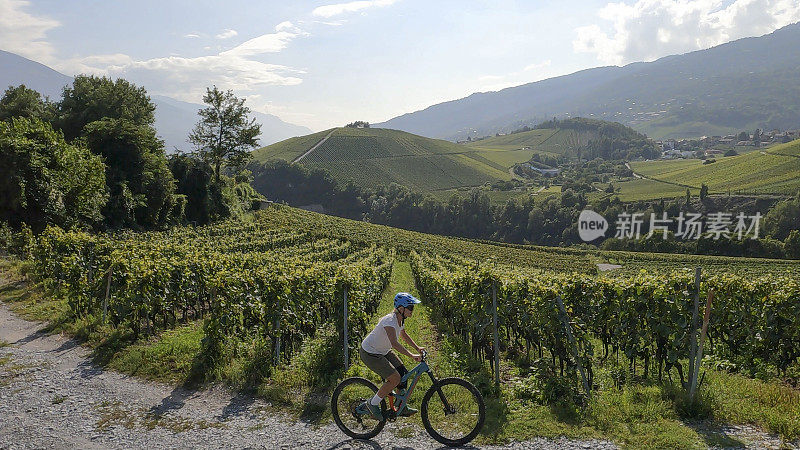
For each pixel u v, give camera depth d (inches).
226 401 325.4
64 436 272.4
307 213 3700.8
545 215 5034.5
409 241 3125.0
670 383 345.7
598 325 421.7
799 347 397.7
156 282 485.7
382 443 266.1
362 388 328.5
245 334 447.8
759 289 413.4
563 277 443.8
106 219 1534.2
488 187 7687.0
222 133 2519.7
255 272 469.7
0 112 2089.1
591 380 346.9
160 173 1836.9
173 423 291.0
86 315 507.5
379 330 265.3
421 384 351.3
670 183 6294.3
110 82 2039.9
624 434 269.3
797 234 3120.1
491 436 269.1
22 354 410.0
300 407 310.8
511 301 416.8
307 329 507.8
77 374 369.1
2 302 577.9
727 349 420.2
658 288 371.6
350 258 1509.6
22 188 1064.2
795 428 266.2
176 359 393.1
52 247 639.1
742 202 4446.4
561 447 256.8
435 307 792.9
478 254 2987.2
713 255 3319.4
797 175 5113.2
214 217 2311.8
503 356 474.0
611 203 4894.2
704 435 267.9
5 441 264.7
